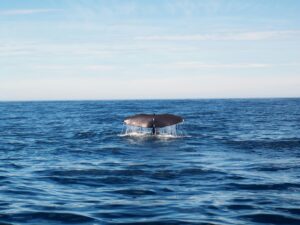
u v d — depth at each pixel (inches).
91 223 374.9
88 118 2054.6
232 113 2549.2
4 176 595.8
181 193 482.3
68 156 788.0
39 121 1893.5
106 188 511.8
